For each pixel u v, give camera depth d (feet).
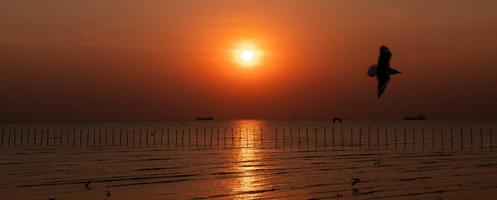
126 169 225.15
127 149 352.90
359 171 216.74
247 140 473.67
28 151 332.39
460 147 365.40
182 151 335.26
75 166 237.66
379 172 212.64
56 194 159.02
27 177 196.24
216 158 281.95
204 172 213.87
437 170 219.41
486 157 280.51
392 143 419.54
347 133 635.25
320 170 221.25
